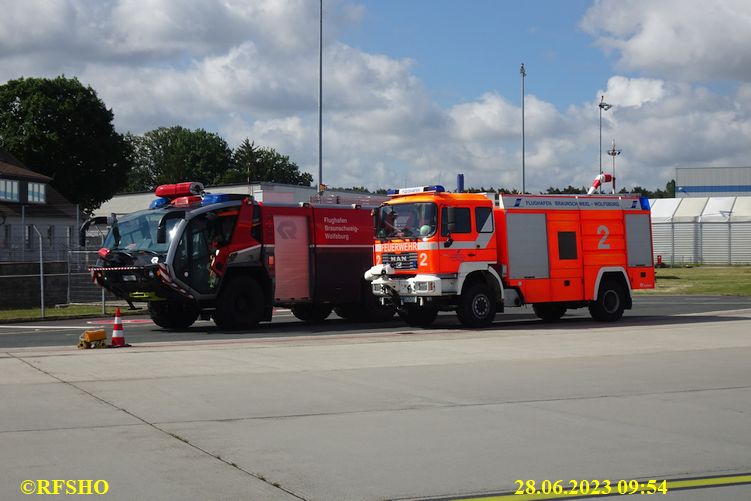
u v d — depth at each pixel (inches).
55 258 1240.2
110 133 2647.6
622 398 417.7
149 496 252.5
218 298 805.9
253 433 337.1
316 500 249.6
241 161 5265.8
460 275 788.0
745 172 3715.6
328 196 912.3
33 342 722.8
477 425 353.1
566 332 764.0
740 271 2187.5
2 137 2504.9
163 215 781.9
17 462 291.1
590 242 868.0
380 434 335.9
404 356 584.4
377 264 824.3
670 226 2632.9
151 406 393.4
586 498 253.4
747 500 252.1
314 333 780.6
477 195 806.5
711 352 608.1
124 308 1155.3
